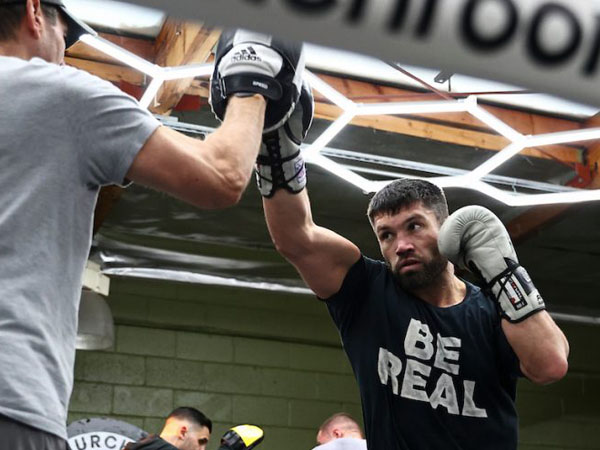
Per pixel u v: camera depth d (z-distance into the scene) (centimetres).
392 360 231
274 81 171
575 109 628
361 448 469
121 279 763
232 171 152
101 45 443
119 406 732
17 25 154
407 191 239
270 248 666
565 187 620
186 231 635
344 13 73
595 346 870
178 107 577
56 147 139
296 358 798
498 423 229
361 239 687
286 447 766
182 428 531
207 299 784
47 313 132
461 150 638
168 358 760
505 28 75
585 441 848
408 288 236
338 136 616
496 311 235
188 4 70
